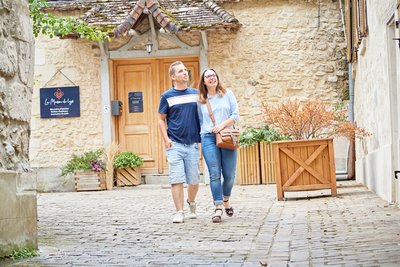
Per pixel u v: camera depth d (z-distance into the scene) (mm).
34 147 14477
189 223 7445
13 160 5492
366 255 4801
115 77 14688
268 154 13641
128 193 12562
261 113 14125
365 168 11422
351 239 5633
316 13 14125
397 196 8195
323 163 9852
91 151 14227
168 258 5152
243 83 14195
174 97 7723
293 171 9812
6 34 5387
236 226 7035
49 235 6672
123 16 14000
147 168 14617
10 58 5414
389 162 8445
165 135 7684
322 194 10266
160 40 14242
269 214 8000
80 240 6281
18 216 5371
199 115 7727
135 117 14672
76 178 13875
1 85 5258
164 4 14328
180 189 7637
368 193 10062
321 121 10188
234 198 10430
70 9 14500
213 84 7602
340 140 13906
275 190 11844
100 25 13641
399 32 7426
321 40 14125
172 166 7633
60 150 14445
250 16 14227
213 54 14227
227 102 7680
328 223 6816
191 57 14523
